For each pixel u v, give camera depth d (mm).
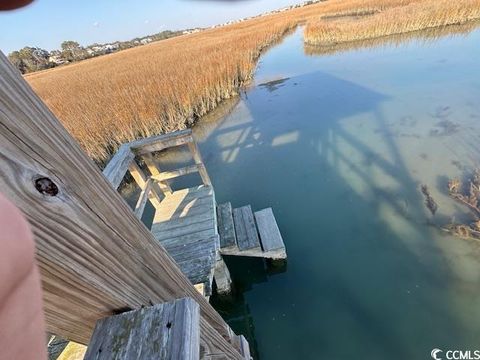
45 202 416
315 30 16672
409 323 2760
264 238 3539
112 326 555
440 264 3111
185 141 3223
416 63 9555
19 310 226
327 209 4250
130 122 7621
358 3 26016
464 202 3576
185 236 3055
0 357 208
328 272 3416
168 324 555
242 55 13977
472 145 4625
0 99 362
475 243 3186
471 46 9977
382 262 3324
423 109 6219
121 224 566
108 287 535
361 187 4445
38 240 411
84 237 480
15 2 243
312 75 11023
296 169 5363
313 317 3064
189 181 5895
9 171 371
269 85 11016
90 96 10523
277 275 3600
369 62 10992
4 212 219
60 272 452
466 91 6543
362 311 2969
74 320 517
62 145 451
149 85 10219
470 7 13031
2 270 202
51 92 13383
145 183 3266
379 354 2631
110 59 28453
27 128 394
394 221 3725
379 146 5301
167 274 713
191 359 521
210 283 2490
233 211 3998
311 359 2766
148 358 513
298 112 7879
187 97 8953
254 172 5605
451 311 2736
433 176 4203
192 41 28781
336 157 5379
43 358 256
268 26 28047
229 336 1182
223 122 8578
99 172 532
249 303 3436
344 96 8188
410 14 14414
